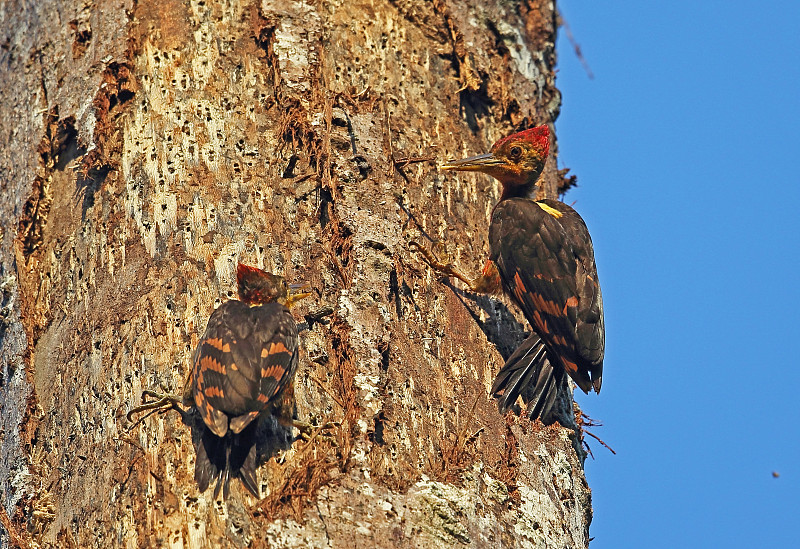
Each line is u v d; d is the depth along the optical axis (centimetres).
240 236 1067
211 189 1092
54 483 999
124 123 1162
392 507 932
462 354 1110
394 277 1088
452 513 952
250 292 1014
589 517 1159
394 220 1130
